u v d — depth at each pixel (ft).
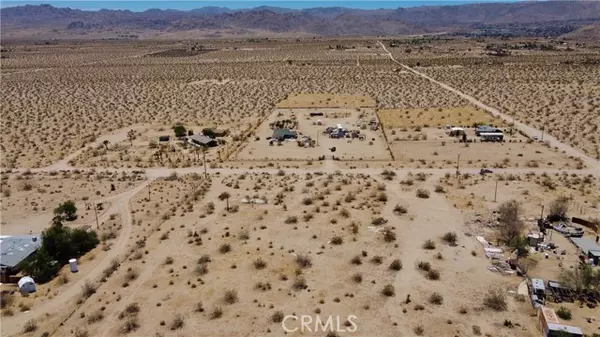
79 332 137.90
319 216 214.07
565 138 328.08
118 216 221.46
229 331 138.00
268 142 334.65
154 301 153.48
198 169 284.82
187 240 194.80
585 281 151.12
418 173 266.98
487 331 135.64
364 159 295.28
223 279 165.17
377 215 213.05
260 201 232.12
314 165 286.87
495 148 310.24
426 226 201.57
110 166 294.05
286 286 160.25
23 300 156.87
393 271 167.94
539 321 138.31
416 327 137.49
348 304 149.69
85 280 167.63
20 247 185.16
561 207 204.03
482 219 206.39
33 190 256.73
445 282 160.45
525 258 172.65
